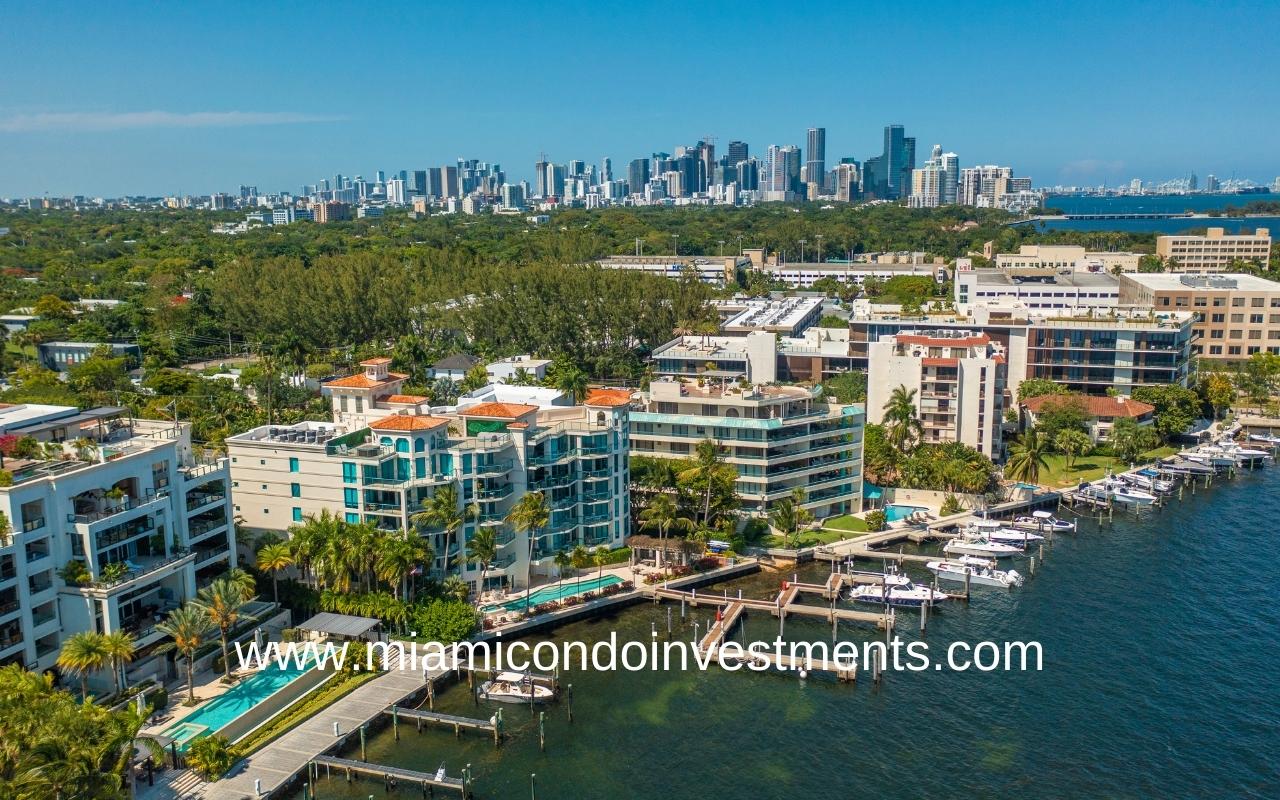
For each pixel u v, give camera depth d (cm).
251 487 14588
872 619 14362
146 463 11888
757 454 17462
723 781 10600
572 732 11462
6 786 8131
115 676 10888
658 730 11556
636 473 17262
